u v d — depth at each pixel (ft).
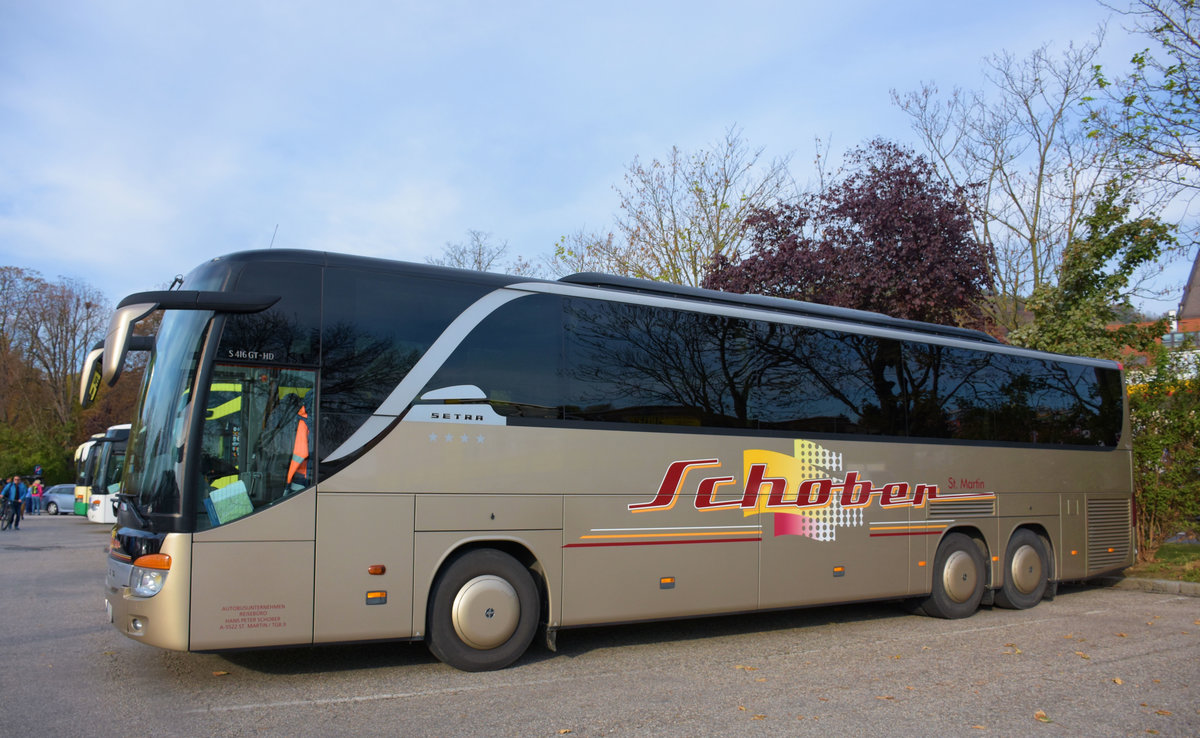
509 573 24.09
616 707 20.22
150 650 25.80
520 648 24.22
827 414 31.22
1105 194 54.34
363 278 22.84
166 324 22.61
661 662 25.64
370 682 22.41
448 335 23.66
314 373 21.90
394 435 22.54
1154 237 52.39
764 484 29.14
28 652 25.34
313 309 22.12
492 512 23.65
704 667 24.98
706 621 33.71
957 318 60.03
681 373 27.76
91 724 18.24
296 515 21.22
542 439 24.66
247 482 20.88
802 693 21.88
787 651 27.63
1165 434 46.91
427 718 19.13
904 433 33.50
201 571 20.15
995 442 36.86
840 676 23.91
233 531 20.56
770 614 35.86
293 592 21.03
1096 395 42.24
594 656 26.43
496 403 24.06
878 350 33.40
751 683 22.95
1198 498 46.34
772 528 29.17
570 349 25.59
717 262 68.44
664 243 88.12
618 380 26.35
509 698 20.97
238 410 21.02
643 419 26.66
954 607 34.65
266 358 21.43
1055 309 55.36
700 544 27.43
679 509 27.09
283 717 19.02
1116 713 20.36
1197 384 47.01
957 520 34.96
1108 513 41.63
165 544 20.06
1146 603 39.42
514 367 24.52
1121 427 43.14
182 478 20.31
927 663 25.80
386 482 22.30
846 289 59.31
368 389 22.40
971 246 58.65
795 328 31.07
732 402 28.81
